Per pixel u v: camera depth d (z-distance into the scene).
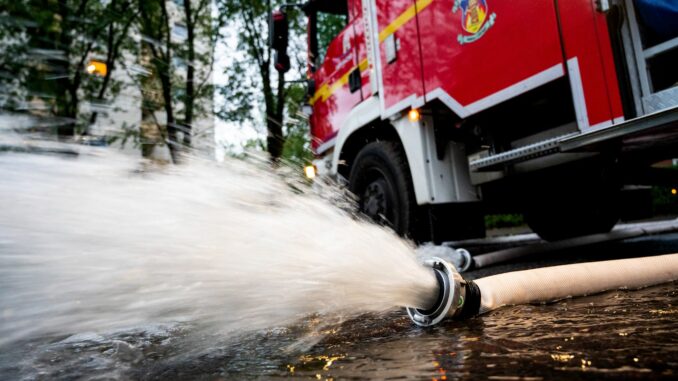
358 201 4.25
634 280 1.78
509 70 2.71
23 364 1.19
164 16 10.23
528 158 2.83
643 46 2.21
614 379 0.80
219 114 11.18
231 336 1.34
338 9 4.73
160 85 9.90
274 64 5.00
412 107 3.45
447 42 3.15
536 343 1.09
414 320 1.44
